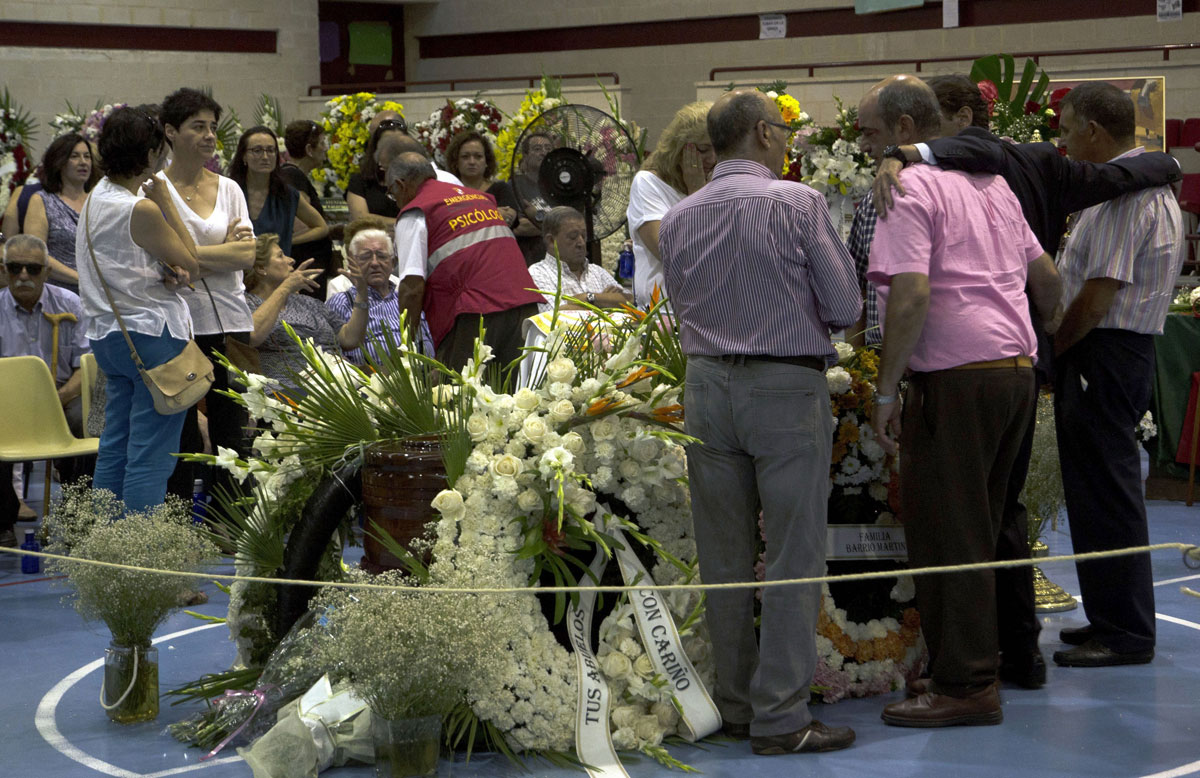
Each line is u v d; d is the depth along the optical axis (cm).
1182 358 757
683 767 357
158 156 526
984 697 393
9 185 980
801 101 1238
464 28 1873
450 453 373
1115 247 438
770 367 356
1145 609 455
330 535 402
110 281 507
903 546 436
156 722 407
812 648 368
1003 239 388
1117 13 1398
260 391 411
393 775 339
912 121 392
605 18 1748
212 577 342
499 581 364
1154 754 365
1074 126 452
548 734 365
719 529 372
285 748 346
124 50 1576
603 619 389
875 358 429
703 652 396
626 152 724
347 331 625
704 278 362
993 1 1473
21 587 596
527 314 543
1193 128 1175
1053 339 452
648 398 400
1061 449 460
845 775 350
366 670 331
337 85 1706
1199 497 766
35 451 621
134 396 521
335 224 961
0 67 1497
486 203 558
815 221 356
